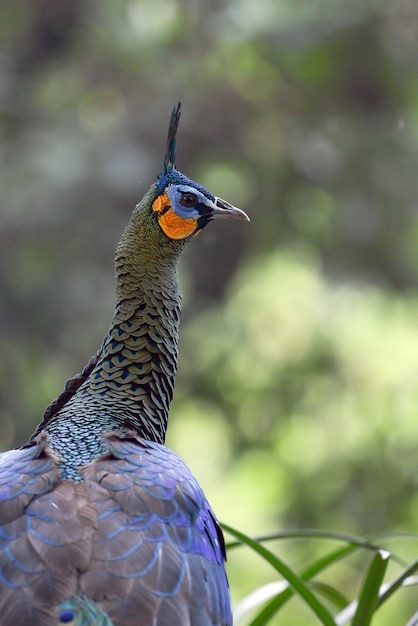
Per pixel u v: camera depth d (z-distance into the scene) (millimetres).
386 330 15609
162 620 4285
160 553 4480
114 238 14867
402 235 15875
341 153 15852
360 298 15664
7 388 14727
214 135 15891
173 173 5941
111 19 16125
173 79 15844
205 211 5879
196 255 15805
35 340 14797
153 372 5664
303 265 15984
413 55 15820
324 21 15297
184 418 15500
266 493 15164
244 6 15414
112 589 4305
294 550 14070
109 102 15969
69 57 16281
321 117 15977
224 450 15430
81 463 4832
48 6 16172
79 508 4543
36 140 15336
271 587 6102
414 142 16203
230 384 15477
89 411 5434
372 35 15445
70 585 4297
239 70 15695
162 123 15688
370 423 15164
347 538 5844
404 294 15805
